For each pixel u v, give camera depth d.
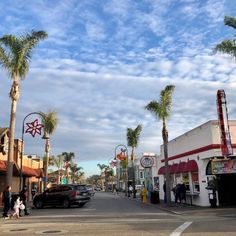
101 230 14.21
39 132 32.72
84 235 12.91
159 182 42.94
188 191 31.33
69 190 31.31
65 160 92.06
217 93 25.95
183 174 32.81
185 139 32.19
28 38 27.58
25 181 41.97
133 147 61.03
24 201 24.02
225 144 25.27
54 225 16.78
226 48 23.11
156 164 45.34
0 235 13.80
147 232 13.21
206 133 27.14
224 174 26.44
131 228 14.55
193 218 18.91
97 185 170.75
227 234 12.27
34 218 21.27
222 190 26.41
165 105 30.69
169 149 37.72
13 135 26.45
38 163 49.19
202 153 27.72
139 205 32.81
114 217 20.22
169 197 29.12
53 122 44.56
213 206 24.88
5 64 27.19
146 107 31.02
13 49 27.11
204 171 27.52
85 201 31.98
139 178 84.38
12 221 19.78
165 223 16.34
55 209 29.77
